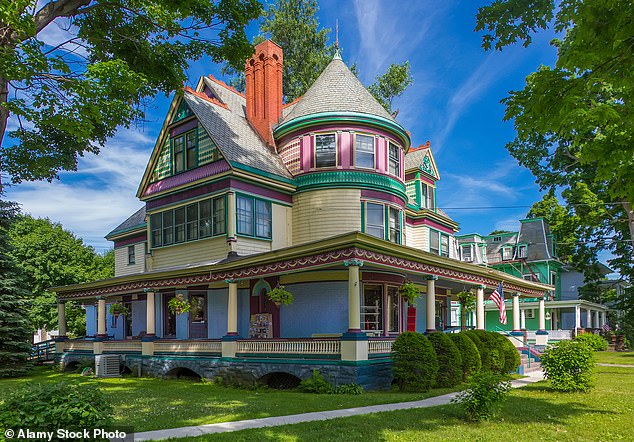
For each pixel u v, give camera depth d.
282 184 21.84
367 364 14.74
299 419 10.15
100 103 11.81
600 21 6.34
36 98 10.87
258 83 25.59
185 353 19.64
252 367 16.91
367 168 21.95
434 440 8.41
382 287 19.66
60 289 26.50
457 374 15.80
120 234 30.17
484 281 23.12
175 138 23.17
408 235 27.98
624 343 39.56
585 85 6.75
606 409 11.68
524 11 10.20
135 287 22.25
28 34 10.38
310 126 22.31
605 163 6.78
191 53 15.46
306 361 15.63
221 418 10.30
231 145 21.31
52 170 18.86
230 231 19.78
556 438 8.74
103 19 13.96
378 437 8.52
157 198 23.75
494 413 10.10
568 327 48.91
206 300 21.98
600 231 41.66
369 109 22.41
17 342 22.86
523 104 7.16
